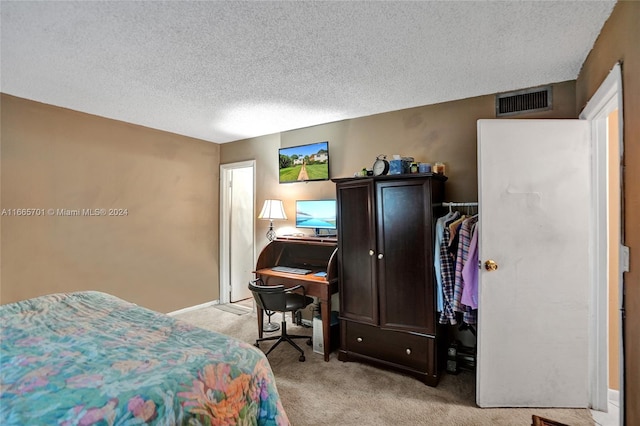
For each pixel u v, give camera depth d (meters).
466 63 2.21
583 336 2.08
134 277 3.60
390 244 2.57
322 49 2.01
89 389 1.04
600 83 1.87
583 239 2.08
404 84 2.56
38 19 1.67
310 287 2.91
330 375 2.53
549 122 2.11
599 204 2.07
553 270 2.11
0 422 0.90
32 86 2.57
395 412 2.05
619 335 1.54
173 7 1.58
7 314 1.79
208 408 1.10
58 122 3.03
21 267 2.81
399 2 1.55
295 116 3.38
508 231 2.13
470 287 2.25
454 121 2.89
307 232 3.76
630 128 1.44
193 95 2.78
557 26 1.76
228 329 3.55
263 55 2.09
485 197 2.14
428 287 2.41
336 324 3.11
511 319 2.13
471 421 1.96
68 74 2.35
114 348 1.37
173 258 3.99
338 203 2.85
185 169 4.14
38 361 1.24
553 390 2.11
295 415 2.01
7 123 2.73
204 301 4.35
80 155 3.18
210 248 4.44
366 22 1.72
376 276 2.61
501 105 2.71
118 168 3.47
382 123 3.26
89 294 2.24
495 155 2.14
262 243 4.18
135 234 3.62
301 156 3.76
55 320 1.72
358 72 2.34
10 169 2.75
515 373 2.13
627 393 1.49
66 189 3.08
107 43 1.93
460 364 2.62
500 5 1.57
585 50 2.03
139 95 2.77
